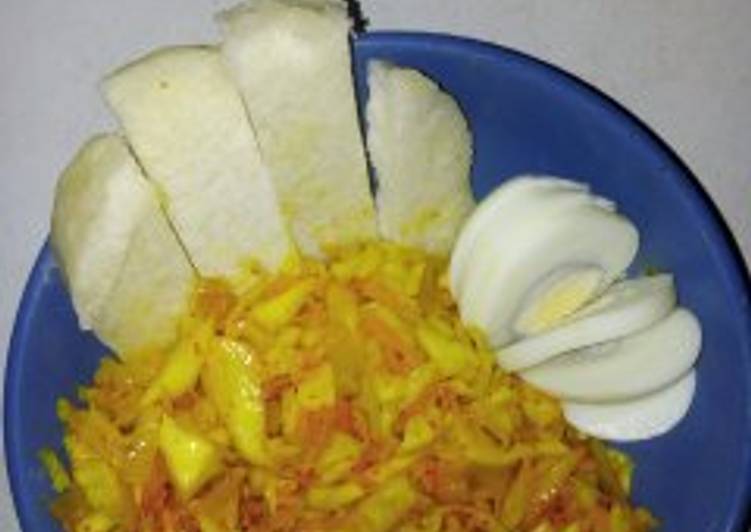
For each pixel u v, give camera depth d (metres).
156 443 0.33
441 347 0.33
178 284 0.34
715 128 0.37
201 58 0.31
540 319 0.34
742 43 0.37
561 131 0.33
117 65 0.39
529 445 0.33
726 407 0.32
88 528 0.33
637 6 0.38
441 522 0.32
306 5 0.31
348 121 0.32
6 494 0.37
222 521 0.33
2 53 0.40
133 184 0.31
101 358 0.34
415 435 0.33
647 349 0.33
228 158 0.32
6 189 0.39
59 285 0.33
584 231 0.33
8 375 0.32
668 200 0.32
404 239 0.35
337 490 0.33
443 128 0.33
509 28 0.38
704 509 0.32
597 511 0.32
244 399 0.33
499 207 0.34
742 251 0.36
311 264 0.35
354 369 0.33
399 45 0.33
